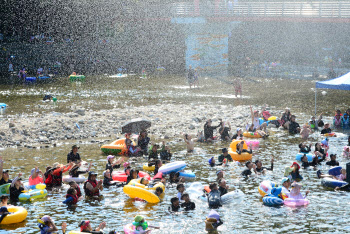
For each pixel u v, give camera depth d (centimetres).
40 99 6247
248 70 10581
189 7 10438
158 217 2228
